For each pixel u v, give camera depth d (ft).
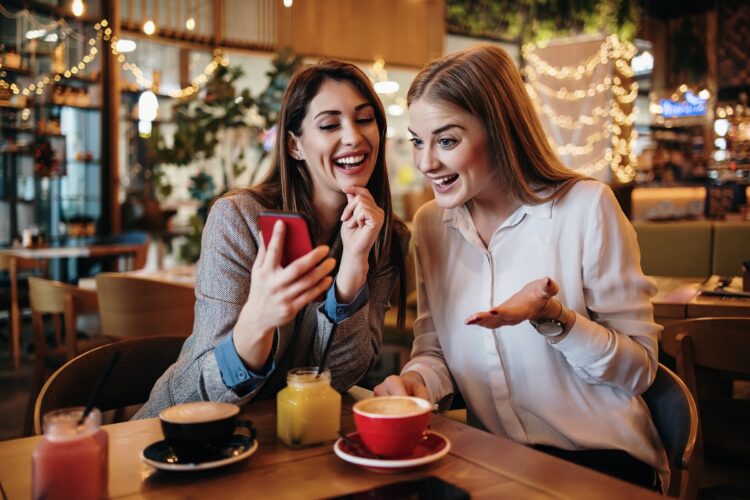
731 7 28.43
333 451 3.74
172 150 17.69
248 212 5.15
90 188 22.91
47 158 20.98
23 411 12.87
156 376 5.73
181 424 3.44
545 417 5.00
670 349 6.72
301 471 3.46
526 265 5.18
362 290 4.68
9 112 20.63
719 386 9.11
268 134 18.24
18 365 16.35
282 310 3.75
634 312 4.96
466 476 3.37
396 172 31.53
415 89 5.02
